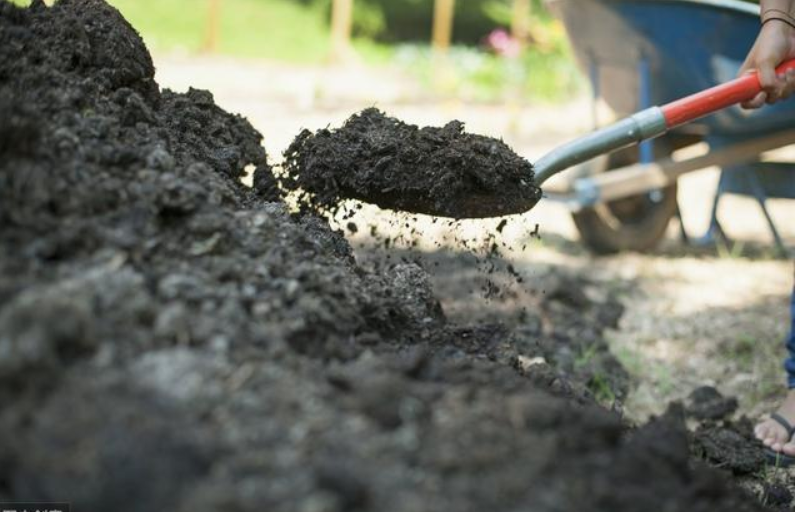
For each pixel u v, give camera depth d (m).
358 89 9.07
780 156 6.40
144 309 1.37
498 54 11.16
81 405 1.19
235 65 9.54
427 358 1.53
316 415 1.28
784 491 2.19
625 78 4.20
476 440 1.28
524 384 1.55
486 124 7.88
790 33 2.31
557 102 9.72
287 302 1.54
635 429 1.75
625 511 1.23
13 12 1.93
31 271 1.38
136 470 1.12
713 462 2.38
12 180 1.47
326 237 2.08
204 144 2.16
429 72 10.52
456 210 2.12
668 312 3.60
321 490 1.15
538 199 2.18
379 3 14.40
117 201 1.57
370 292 1.83
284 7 13.59
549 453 1.27
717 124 3.97
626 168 4.16
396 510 1.15
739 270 4.20
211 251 1.58
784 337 3.34
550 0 4.28
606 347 3.13
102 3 2.10
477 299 3.30
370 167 2.12
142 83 2.08
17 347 1.21
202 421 1.22
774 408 2.79
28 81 1.79
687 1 3.70
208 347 1.35
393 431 1.28
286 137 5.71
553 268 4.01
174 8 11.90
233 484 1.14
